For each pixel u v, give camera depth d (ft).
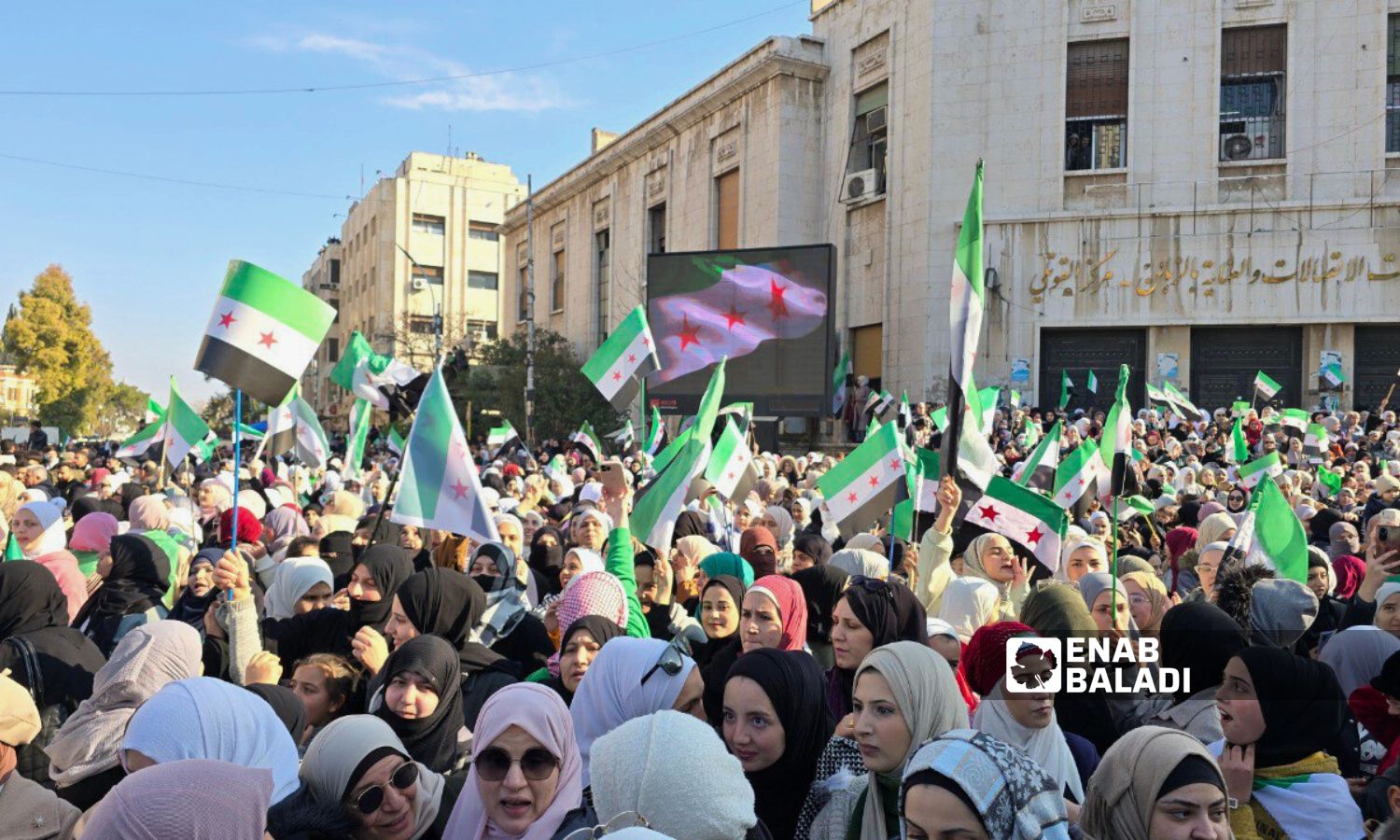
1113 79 90.58
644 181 136.26
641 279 135.74
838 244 107.45
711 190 121.19
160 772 7.16
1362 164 83.76
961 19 94.17
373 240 228.02
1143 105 88.99
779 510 28.45
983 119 93.35
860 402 98.99
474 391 139.54
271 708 10.50
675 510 22.07
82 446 92.32
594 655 14.21
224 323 17.46
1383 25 83.71
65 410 207.31
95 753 11.60
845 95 107.14
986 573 19.20
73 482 44.29
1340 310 83.41
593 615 14.71
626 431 69.72
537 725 10.19
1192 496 38.93
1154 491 40.22
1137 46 89.15
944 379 93.25
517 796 10.05
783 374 91.15
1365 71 83.92
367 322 230.68
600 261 150.51
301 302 17.99
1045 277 90.43
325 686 13.92
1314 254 84.12
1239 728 10.04
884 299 100.07
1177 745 8.27
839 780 10.48
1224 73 87.81
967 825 7.50
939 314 93.81
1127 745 8.45
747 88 114.52
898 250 98.84
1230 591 15.07
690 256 95.14
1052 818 7.72
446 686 12.64
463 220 229.45
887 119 100.94
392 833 9.99
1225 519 23.72
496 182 243.19
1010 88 92.68
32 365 207.41
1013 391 84.07
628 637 12.75
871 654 10.07
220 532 22.27
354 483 42.52
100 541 23.45
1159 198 88.33
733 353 92.94
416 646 12.69
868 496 23.94
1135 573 16.76
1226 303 85.97
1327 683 10.16
